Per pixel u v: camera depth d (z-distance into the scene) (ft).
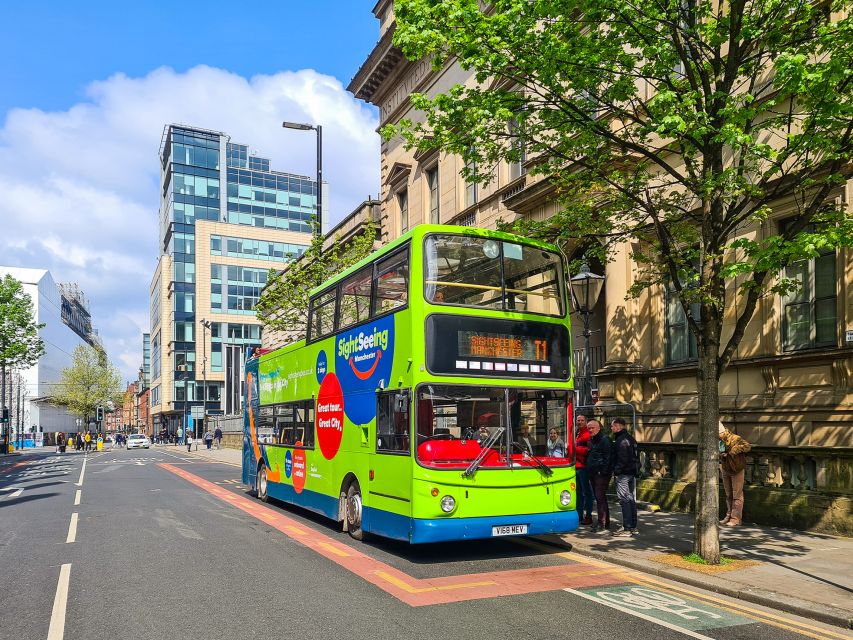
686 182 28.96
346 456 35.40
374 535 34.55
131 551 31.83
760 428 38.88
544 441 30.25
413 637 18.89
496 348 29.76
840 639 18.71
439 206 80.02
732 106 25.66
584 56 27.99
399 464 28.89
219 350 267.59
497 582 25.26
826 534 32.63
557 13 27.35
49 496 58.80
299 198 307.17
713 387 27.53
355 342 34.99
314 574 26.71
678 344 46.93
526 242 31.63
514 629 19.58
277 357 50.65
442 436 28.14
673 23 27.61
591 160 32.71
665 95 25.12
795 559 27.50
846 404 34.17
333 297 39.11
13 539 36.29
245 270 274.57
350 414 35.06
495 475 28.66
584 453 37.83
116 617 21.08
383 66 90.12
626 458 34.14
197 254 265.95
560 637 18.90
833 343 36.17
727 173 24.73
